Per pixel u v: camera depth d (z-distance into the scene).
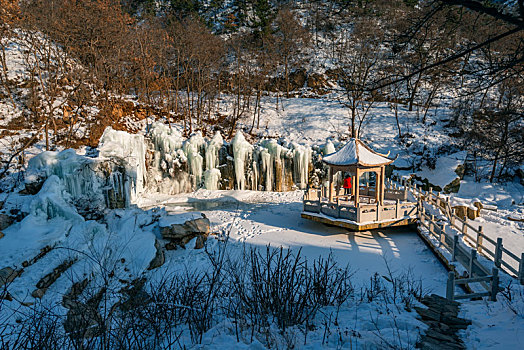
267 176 24.81
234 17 47.97
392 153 27.92
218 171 24.80
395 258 12.02
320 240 14.03
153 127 25.06
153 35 33.16
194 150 24.56
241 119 32.84
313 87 39.03
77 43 29.23
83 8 27.61
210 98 32.81
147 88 31.06
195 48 32.44
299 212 18.84
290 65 40.75
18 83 28.11
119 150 18.88
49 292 8.47
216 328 5.30
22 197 14.73
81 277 9.11
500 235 17.06
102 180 17.72
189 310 5.58
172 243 12.95
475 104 27.02
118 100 29.00
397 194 17.41
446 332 5.31
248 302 5.89
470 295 7.66
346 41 40.09
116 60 28.92
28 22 27.20
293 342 4.77
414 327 5.34
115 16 30.38
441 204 17.00
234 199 22.39
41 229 12.14
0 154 21.17
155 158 24.00
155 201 22.06
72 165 16.47
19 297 7.90
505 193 23.06
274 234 14.91
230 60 42.44
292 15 38.66
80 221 13.38
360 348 4.60
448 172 24.36
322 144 28.25
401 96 37.03
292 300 5.70
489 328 5.47
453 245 10.99
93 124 25.97
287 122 32.78
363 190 19.05
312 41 43.03
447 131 29.92
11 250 10.28
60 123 25.59
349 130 31.20
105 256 10.16
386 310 6.22
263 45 42.41
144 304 5.86
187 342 4.98
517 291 7.29
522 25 3.43
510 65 4.30
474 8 3.73
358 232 15.10
